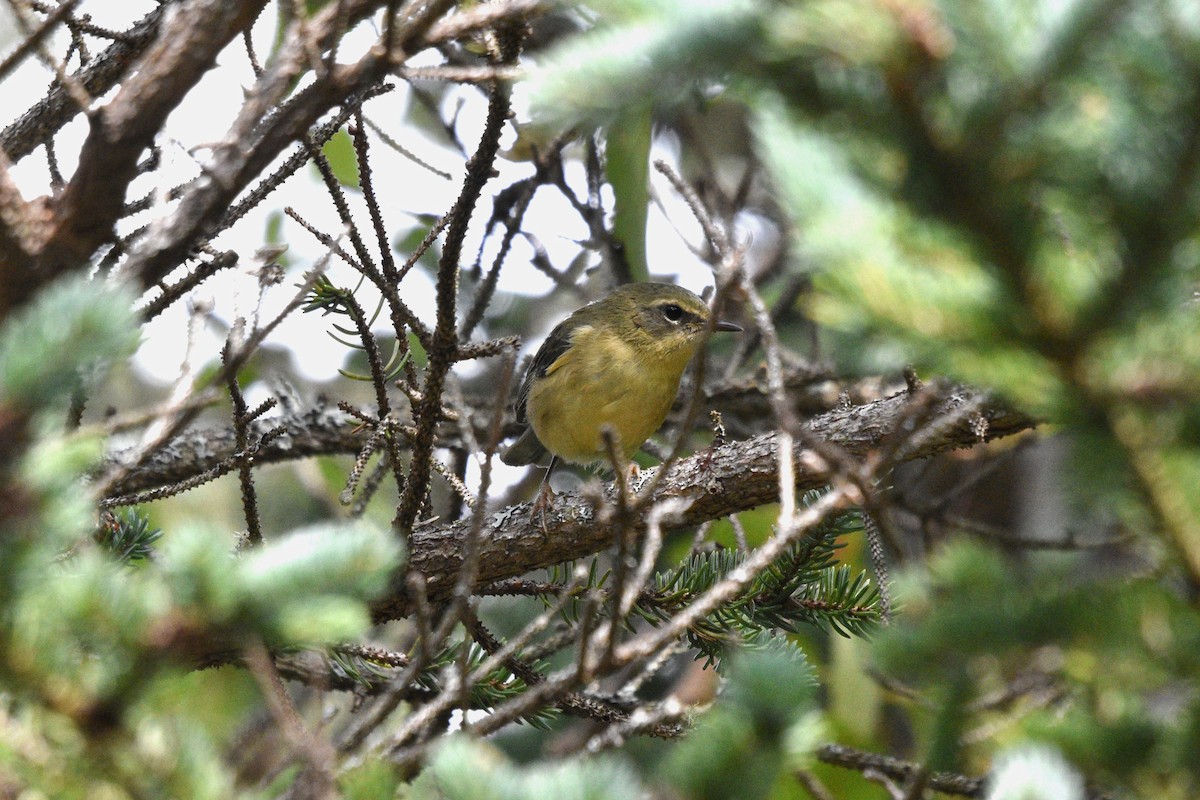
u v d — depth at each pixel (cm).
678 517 882
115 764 418
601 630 673
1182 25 312
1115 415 354
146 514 995
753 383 1509
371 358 938
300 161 858
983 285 350
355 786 514
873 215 353
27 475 396
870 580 962
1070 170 326
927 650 407
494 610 1573
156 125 648
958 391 910
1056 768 422
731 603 940
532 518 1028
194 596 404
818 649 1469
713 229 750
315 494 1691
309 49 663
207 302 640
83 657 467
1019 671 551
